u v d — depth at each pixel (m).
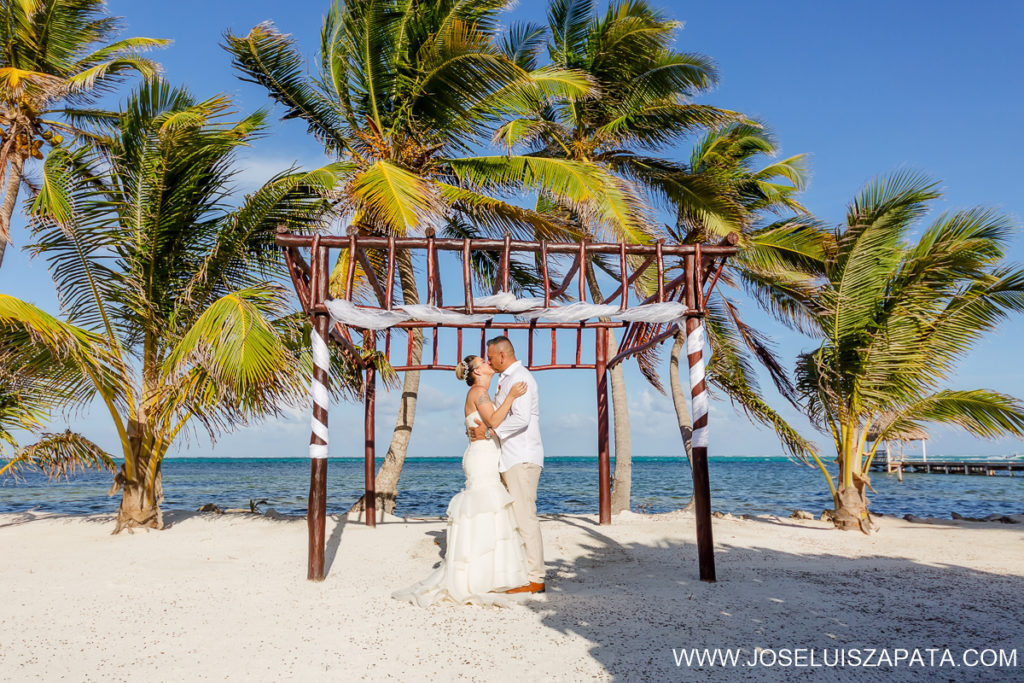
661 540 8.12
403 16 11.15
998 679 3.28
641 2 12.77
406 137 11.68
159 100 9.00
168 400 8.77
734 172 14.84
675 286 6.93
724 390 12.45
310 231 9.53
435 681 3.26
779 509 19.19
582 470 75.31
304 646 3.81
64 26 13.15
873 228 9.73
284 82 11.35
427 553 6.98
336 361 9.85
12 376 8.50
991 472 54.69
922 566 6.61
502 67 10.12
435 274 5.90
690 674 3.34
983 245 9.43
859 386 9.91
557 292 7.55
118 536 8.52
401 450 11.85
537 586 5.16
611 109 13.18
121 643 3.88
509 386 5.39
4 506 19.88
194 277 8.93
